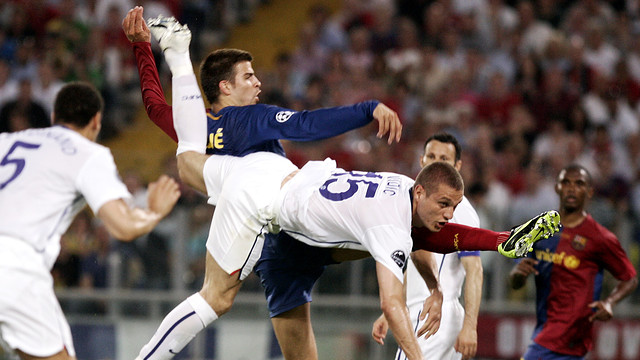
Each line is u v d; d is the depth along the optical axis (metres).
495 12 47.94
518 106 43.69
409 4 48.47
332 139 39.44
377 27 47.53
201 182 17.38
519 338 32.56
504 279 32.75
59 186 15.04
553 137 42.09
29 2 44.59
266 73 44.56
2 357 25.72
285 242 17.48
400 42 46.88
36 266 14.88
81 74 42.19
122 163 35.44
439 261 18.86
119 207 14.86
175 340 17.09
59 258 32.38
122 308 32.50
